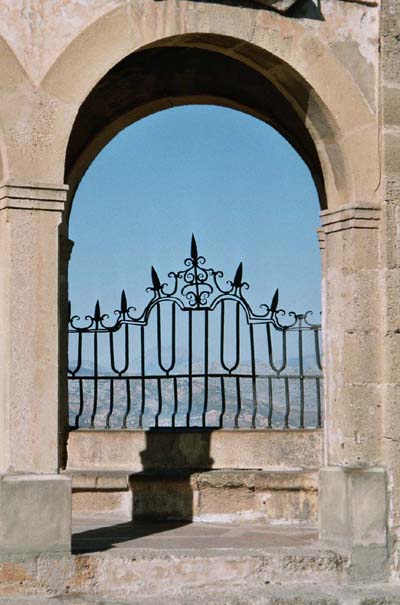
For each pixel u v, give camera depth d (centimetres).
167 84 1488
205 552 1130
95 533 1277
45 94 1099
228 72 1466
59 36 1108
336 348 1220
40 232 1094
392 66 1212
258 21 1173
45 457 1084
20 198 1087
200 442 1466
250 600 1095
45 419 1087
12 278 1084
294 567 1145
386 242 1200
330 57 1198
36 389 1086
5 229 1088
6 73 1087
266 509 1391
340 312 1216
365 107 1210
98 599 1071
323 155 1235
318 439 1467
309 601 1103
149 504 1394
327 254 1244
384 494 1180
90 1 1120
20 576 1062
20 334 1084
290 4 1171
